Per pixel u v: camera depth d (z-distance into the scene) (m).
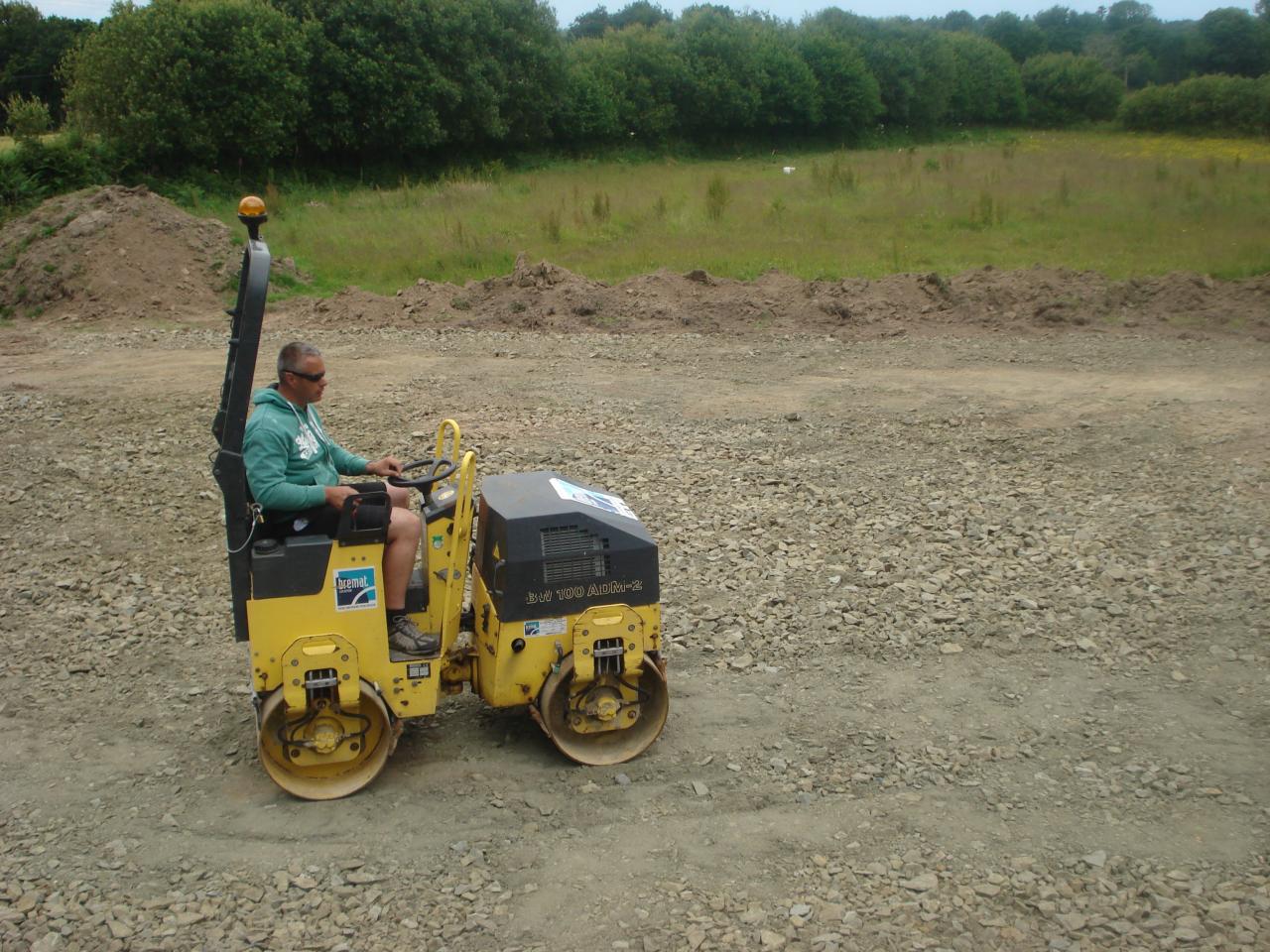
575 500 4.84
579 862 4.18
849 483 8.80
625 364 13.26
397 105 34.56
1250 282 15.83
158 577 7.12
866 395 11.61
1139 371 12.45
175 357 13.81
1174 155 40.38
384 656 4.56
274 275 18.03
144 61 28.70
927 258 18.81
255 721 5.28
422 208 25.05
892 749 5.03
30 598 6.74
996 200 24.11
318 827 4.40
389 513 4.48
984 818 4.48
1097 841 4.32
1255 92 56.28
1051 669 5.80
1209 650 5.96
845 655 5.98
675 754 4.98
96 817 4.47
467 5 37.22
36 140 26.45
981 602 6.59
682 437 10.11
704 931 3.79
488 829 4.40
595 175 34.75
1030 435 10.05
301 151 33.78
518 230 21.80
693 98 48.84
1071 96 70.44
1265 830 4.37
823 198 25.66
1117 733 5.16
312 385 4.54
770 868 4.15
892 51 58.84
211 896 3.96
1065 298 15.38
